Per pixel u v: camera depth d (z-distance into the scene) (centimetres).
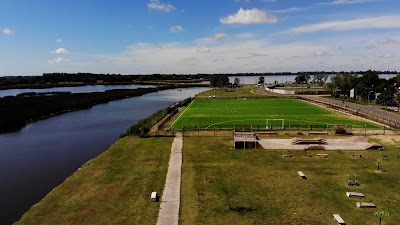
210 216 3434
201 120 9769
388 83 17112
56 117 11962
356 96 15112
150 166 5162
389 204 3675
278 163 5275
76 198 3941
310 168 5003
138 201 3825
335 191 4072
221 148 6259
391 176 4597
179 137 7269
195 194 4016
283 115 10556
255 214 3469
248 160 5459
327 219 3341
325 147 6212
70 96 18425
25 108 13088
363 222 3266
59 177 5181
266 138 7050
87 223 3306
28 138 8262
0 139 8162
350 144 6425
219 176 4669
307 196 3925
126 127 9775
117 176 4709
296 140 6606
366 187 4194
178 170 4944
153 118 9656
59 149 7069
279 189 4159
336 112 11138
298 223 3266
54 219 3403
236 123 9119
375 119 9156
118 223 3300
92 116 12188
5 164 5944
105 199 3900
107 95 19962
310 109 12031
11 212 3872
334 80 18475
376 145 6072
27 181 5000
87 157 6381
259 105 13612
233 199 3856
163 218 3394
